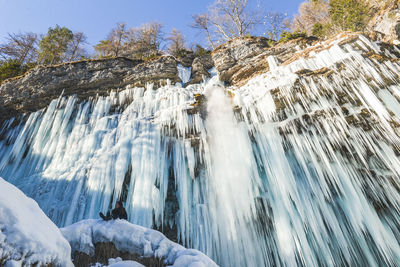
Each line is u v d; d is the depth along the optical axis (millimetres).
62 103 12695
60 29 23625
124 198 9109
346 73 9258
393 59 9023
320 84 9367
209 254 7965
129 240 4445
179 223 8812
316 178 8680
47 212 8641
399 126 8125
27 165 10969
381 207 8062
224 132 10195
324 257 7570
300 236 7754
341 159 8734
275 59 12625
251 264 7770
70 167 9977
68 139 11312
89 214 8234
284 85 9719
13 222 2504
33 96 12797
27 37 23828
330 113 9008
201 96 11242
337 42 10656
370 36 11539
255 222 8625
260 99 10195
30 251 2514
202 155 10008
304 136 9250
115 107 12727
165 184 9312
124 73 13688
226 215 8633
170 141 10242
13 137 12234
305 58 11078
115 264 3762
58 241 3070
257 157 9609
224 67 13664
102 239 4434
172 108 10906
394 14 12672
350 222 8039
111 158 9539
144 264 4145
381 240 7395
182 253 4207
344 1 16688
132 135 10086
